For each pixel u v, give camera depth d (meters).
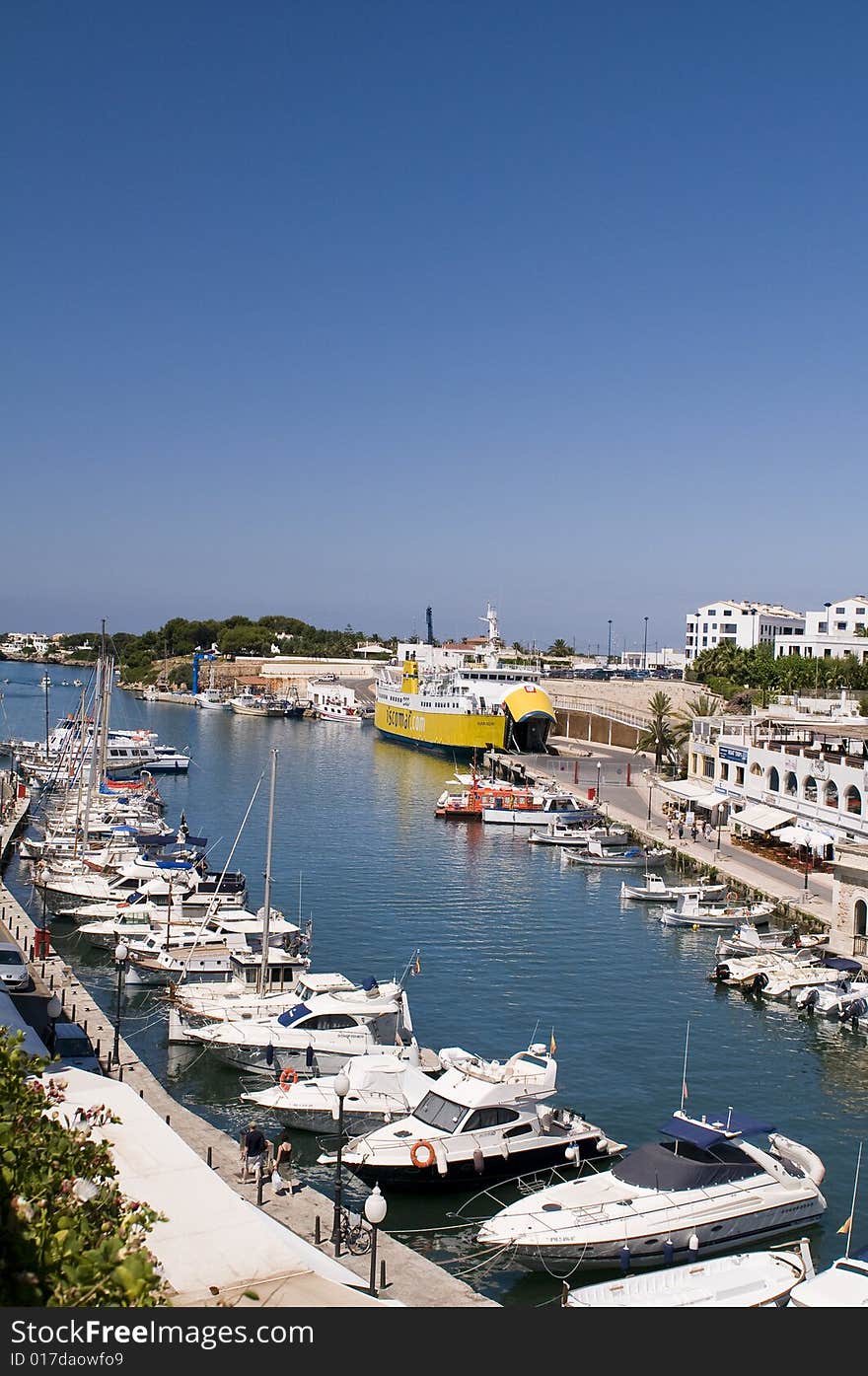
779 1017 48.38
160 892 60.56
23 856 78.94
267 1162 30.12
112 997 49.12
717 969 53.66
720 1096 39.25
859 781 72.31
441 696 161.38
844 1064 42.69
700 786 100.38
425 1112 33.22
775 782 85.94
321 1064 38.69
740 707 147.38
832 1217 30.69
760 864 78.38
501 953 57.97
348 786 126.69
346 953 56.88
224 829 95.69
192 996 44.12
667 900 70.69
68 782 100.25
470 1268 27.80
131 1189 20.30
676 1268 25.41
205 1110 36.84
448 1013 47.69
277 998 43.44
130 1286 10.44
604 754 149.88
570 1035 45.34
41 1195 12.89
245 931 53.69
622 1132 35.84
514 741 149.25
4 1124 13.38
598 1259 27.02
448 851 87.94
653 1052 43.56
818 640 196.38
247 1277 17.36
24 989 44.09
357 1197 30.98
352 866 80.94
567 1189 29.17
